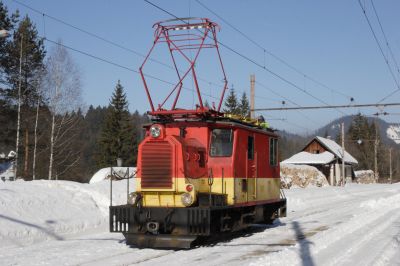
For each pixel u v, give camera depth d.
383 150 103.38
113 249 11.34
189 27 13.18
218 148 12.88
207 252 11.05
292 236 14.05
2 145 41.25
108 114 60.09
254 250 11.36
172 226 11.34
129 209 11.67
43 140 41.69
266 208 16.27
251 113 33.38
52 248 11.45
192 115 12.84
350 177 71.56
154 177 11.62
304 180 45.59
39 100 39.12
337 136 113.31
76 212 15.65
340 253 10.30
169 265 9.48
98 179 23.92
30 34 41.09
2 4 38.69
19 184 16.39
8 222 12.96
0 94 39.28
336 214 21.89
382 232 13.91
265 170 15.45
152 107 13.10
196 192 11.67
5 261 9.76
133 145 59.53
